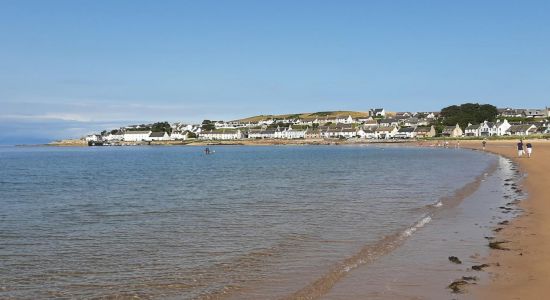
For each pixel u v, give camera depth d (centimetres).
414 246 1454
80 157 10862
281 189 3241
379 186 3312
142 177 4656
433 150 11275
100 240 1656
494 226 1731
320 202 2527
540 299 954
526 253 1312
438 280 1109
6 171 5888
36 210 2427
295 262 1320
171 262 1352
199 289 1116
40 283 1179
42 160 9356
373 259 1316
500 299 962
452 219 1908
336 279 1146
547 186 2864
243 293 1080
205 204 2536
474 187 3098
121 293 1100
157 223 1969
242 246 1526
